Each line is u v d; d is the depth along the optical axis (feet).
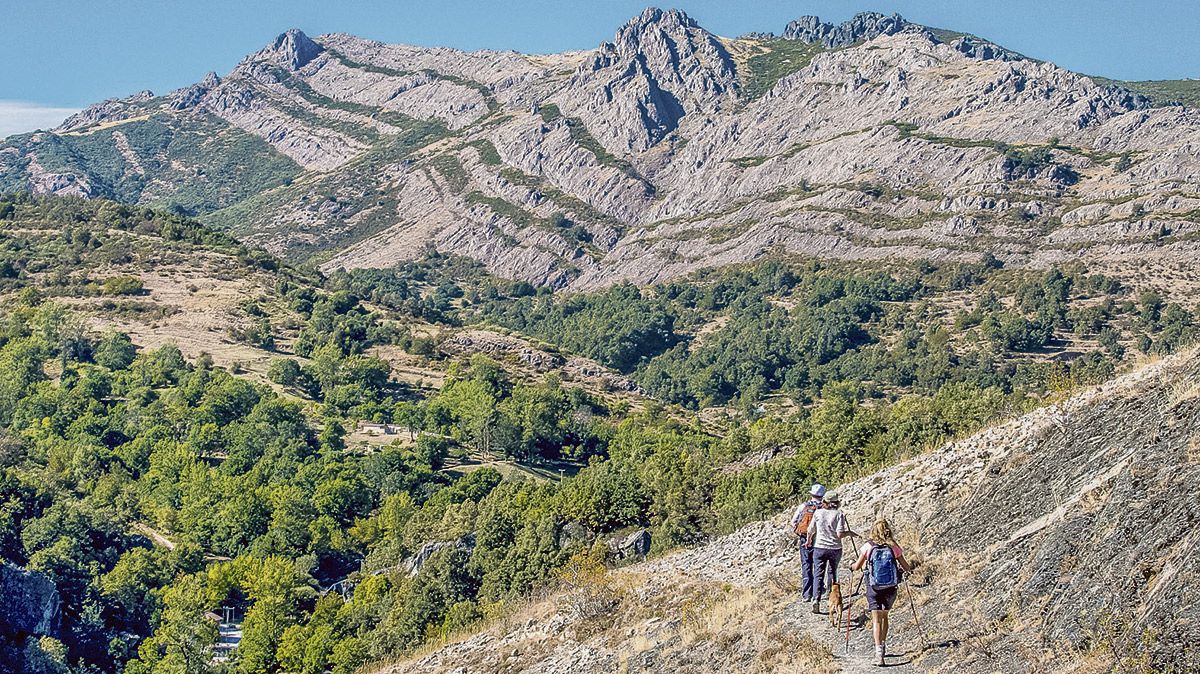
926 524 78.84
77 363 551.59
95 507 384.06
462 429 493.36
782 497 182.19
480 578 215.72
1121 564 52.13
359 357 606.55
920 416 201.26
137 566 326.03
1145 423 64.28
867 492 94.68
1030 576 58.44
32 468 422.00
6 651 231.09
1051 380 105.50
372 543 371.35
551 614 106.52
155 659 272.31
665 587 94.94
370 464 434.71
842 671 58.49
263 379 561.43
